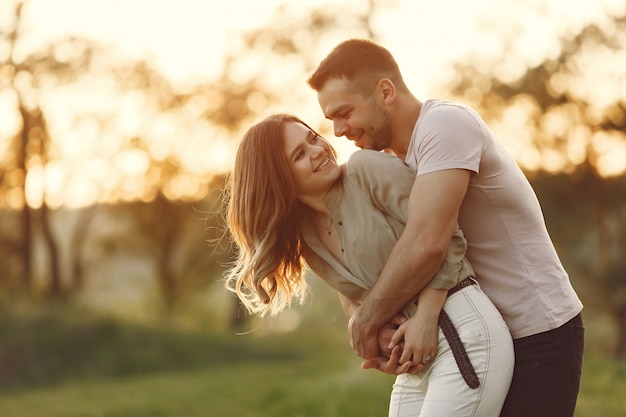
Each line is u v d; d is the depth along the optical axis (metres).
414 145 3.05
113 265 33.06
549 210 25.95
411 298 3.00
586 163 25.72
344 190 3.11
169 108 31.70
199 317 34.09
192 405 11.03
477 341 2.93
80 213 31.03
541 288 3.06
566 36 25.11
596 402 7.97
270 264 3.18
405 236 2.92
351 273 3.12
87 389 15.40
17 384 17.70
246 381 13.97
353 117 3.18
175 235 32.88
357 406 8.02
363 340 3.03
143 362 18.95
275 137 3.11
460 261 2.98
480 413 2.93
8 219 28.70
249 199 3.12
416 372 3.08
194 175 32.59
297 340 23.25
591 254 26.12
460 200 2.93
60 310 20.17
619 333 25.31
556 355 3.03
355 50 3.19
